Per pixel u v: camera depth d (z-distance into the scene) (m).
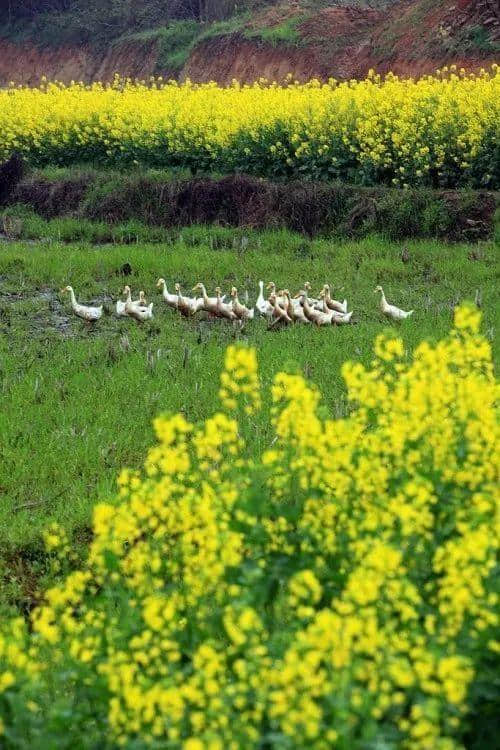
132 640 9.47
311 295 31.12
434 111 40.88
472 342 13.41
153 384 22.27
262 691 8.20
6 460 18.34
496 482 11.74
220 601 10.00
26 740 9.12
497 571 10.11
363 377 12.39
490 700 9.15
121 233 40.94
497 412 12.80
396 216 37.72
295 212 39.53
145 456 18.59
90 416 20.44
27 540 15.63
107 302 31.03
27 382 22.44
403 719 8.72
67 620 10.21
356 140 42.09
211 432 11.16
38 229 42.28
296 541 10.70
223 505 11.11
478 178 39.03
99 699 9.35
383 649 8.61
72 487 17.28
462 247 35.53
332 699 7.98
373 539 10.05
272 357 23.95
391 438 11.60
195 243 39.38
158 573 11.98
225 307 27.95
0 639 9.48
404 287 31.91
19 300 31.27
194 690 8.36
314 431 11.09
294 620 9.87
